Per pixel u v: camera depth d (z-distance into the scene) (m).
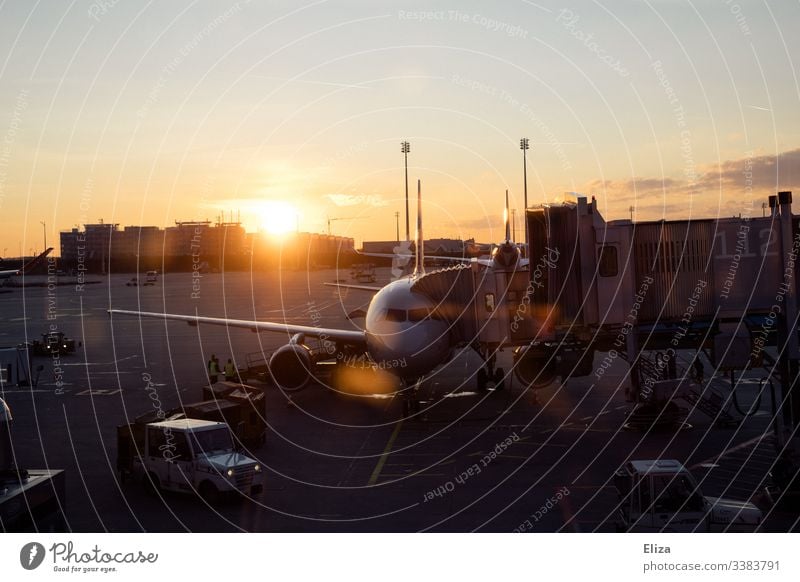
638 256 31.92
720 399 33.53
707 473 25.81
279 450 30.69
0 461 21.11
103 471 28.11
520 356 37.38
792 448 24.34
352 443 31.59
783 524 21.33
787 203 29.75
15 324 88.25
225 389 36.47
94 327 82.81
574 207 32.78
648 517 20.42
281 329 44.75
